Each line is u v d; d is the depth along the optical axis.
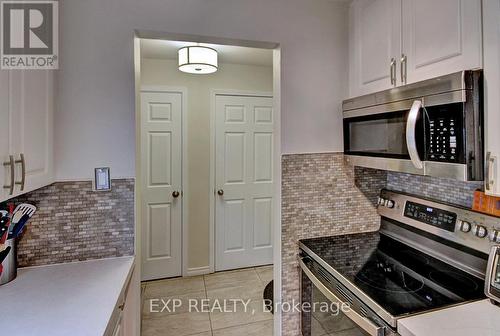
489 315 1.03
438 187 1.60
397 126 1.36
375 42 1.57
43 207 1.44
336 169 1.88
